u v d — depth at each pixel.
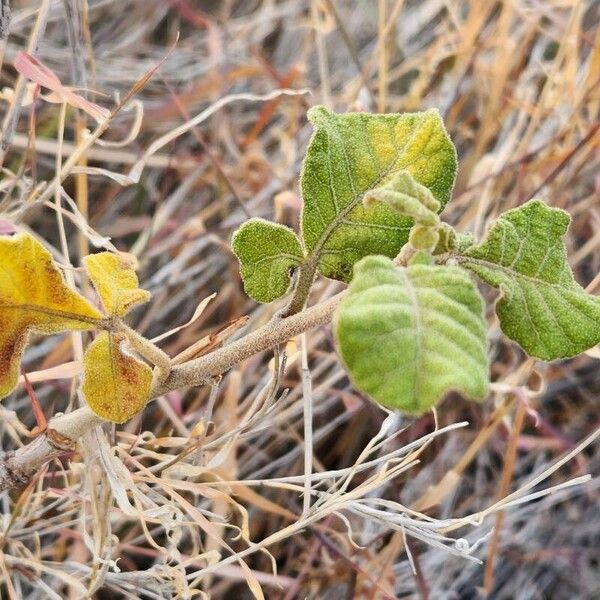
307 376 0.32
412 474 0.49
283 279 0.21
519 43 0.58
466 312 0.16
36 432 0.30
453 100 0.55
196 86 0.60
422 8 0.70
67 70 0.57
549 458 0.56
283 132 0.57
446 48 0.62
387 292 0.16
